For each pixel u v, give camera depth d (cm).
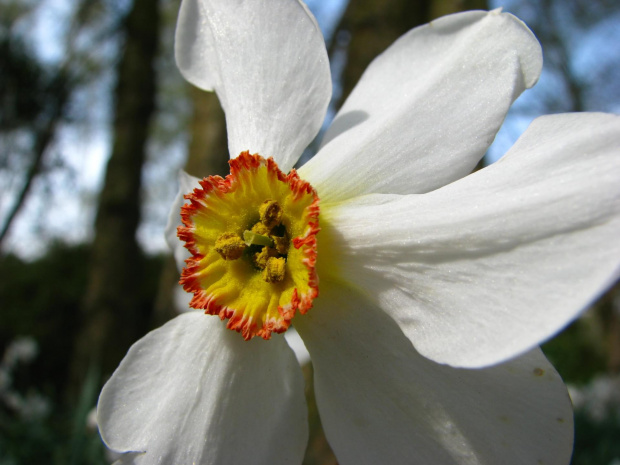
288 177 5
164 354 5
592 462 17
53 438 17
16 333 40
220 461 5
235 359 5
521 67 5
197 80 6
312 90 5
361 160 5
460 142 5
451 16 5
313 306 5
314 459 7
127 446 5
